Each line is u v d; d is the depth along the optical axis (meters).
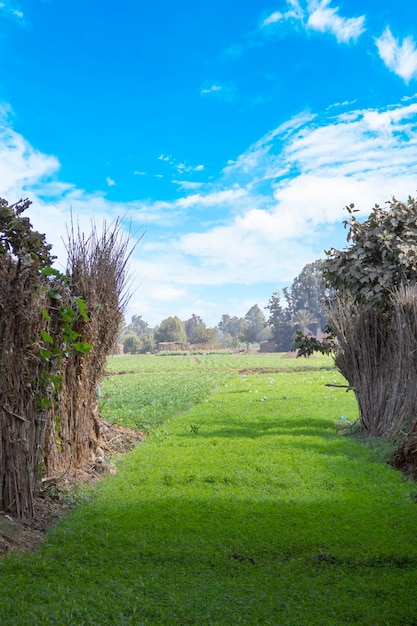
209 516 7.03
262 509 7.24
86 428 9.52
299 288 126.75
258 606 4.57
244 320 194.50
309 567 5.40
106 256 9.76
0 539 5.79
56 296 7.50
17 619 4.14
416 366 11.02
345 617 4.42
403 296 11.45
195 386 27.80
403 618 4.36
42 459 7.70
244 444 11.70
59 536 6.14
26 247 7.11
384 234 12.85
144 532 6.36
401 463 9.55
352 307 13.40
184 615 4.41
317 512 7.11
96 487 8.36
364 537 6.15
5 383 6.48
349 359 12.74
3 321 6.45
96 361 9.75
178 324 124.69
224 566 5.44
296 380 30.55
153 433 13.38
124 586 4.88
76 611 4.31
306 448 11.10
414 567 5.41
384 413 11.98
